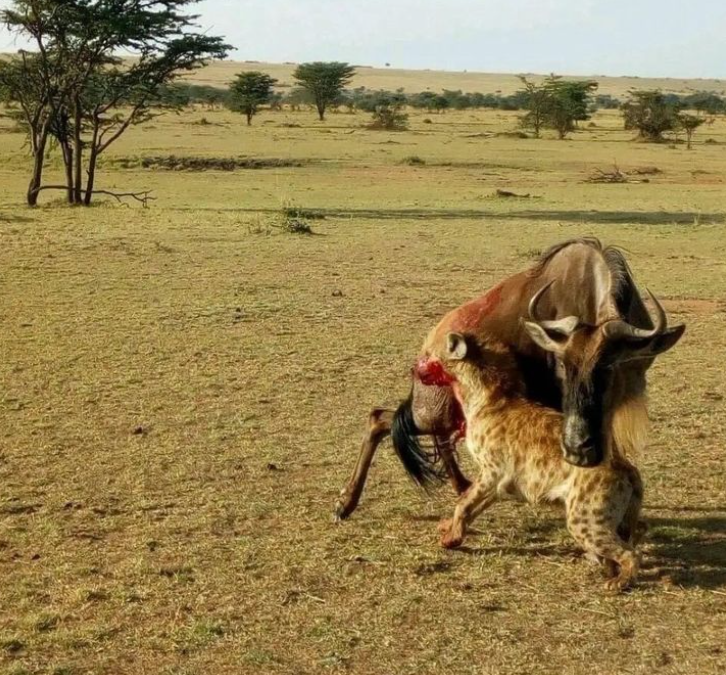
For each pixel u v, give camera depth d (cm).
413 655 516
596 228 2400
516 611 564
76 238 2009
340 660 509
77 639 527
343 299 1491
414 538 669
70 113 2933
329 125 7906
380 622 551
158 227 2230
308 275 1686
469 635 537
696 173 4175
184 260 1803
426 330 1306
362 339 1252
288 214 2486
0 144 4978
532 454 599
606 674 498
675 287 1634
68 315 1349
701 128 8338
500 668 504
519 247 2048
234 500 736
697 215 2694
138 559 629
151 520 697
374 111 8425
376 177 3856
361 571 616
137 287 1547
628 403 602
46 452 838
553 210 2814
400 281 1647
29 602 572
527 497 611
